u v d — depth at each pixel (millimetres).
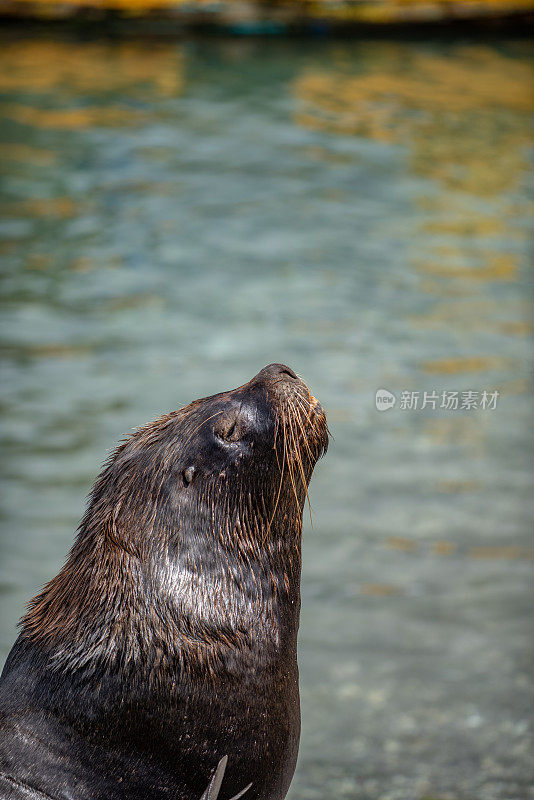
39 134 76062
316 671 28844
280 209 65312
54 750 13266
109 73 92000
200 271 55812
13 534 33562
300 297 53062
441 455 40375
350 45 104688
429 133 80312
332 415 42156
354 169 72625
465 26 109562
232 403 14711
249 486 14430
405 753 25469
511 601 32250
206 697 13586
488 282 55594
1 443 38656
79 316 50094
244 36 105375
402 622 31203
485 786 23766
